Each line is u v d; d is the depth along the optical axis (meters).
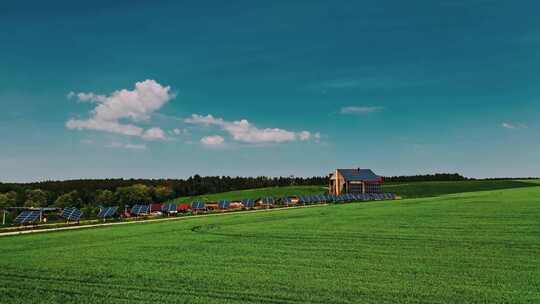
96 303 20.19
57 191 175.00
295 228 45.56
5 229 55.34
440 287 21.45
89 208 81.44
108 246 36.75
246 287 22.30
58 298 21.06
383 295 20.42
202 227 51.19
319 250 32.06
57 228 57.09
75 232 49.62
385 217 51.66
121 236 44.03
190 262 28.88
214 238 40.34
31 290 22.58
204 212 85.62
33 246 37.72
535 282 21.92
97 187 191.88
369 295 20.48
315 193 165.12
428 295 20.28
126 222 65.88
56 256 32.12
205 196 179.50
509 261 26.52
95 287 22.94
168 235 43.88
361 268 25.80
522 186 147.62
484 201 65.75
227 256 30.75
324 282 22.89
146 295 21.23
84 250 34.75
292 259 29.02
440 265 25.97
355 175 140.00
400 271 24.81
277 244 35.41
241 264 27.84
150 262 29.19
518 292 20.39
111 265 28.39
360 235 38.34
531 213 47.38
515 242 32.12
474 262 26.50
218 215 73.31
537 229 37.25
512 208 53.03
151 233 46.19
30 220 59.75
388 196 121.56
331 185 147.25
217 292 21.55
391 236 37.06
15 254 33.41
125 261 29.69
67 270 27.06
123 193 166.50
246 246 34.94
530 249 29.67
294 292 21.23
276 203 102.12
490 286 21.45
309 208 79.12
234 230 46.25
